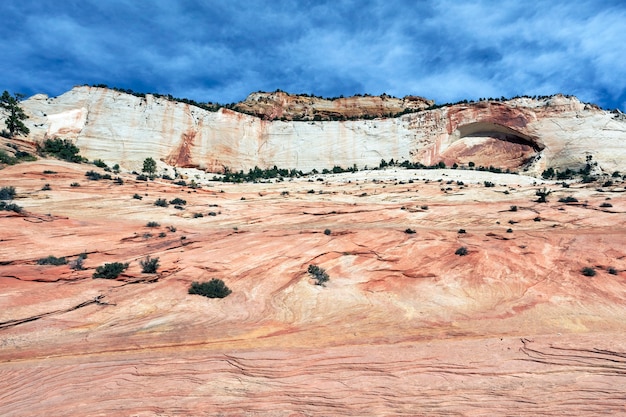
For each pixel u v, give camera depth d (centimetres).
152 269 1869
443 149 8006
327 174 6850
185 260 2039
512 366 1039
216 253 2167
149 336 1291
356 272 2019
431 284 1875
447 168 7288
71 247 2169
